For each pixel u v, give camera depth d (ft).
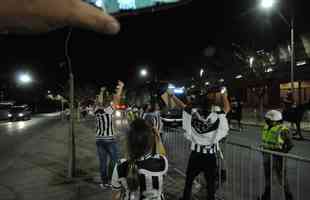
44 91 231.91
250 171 20.58
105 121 23.13
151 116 28.76
